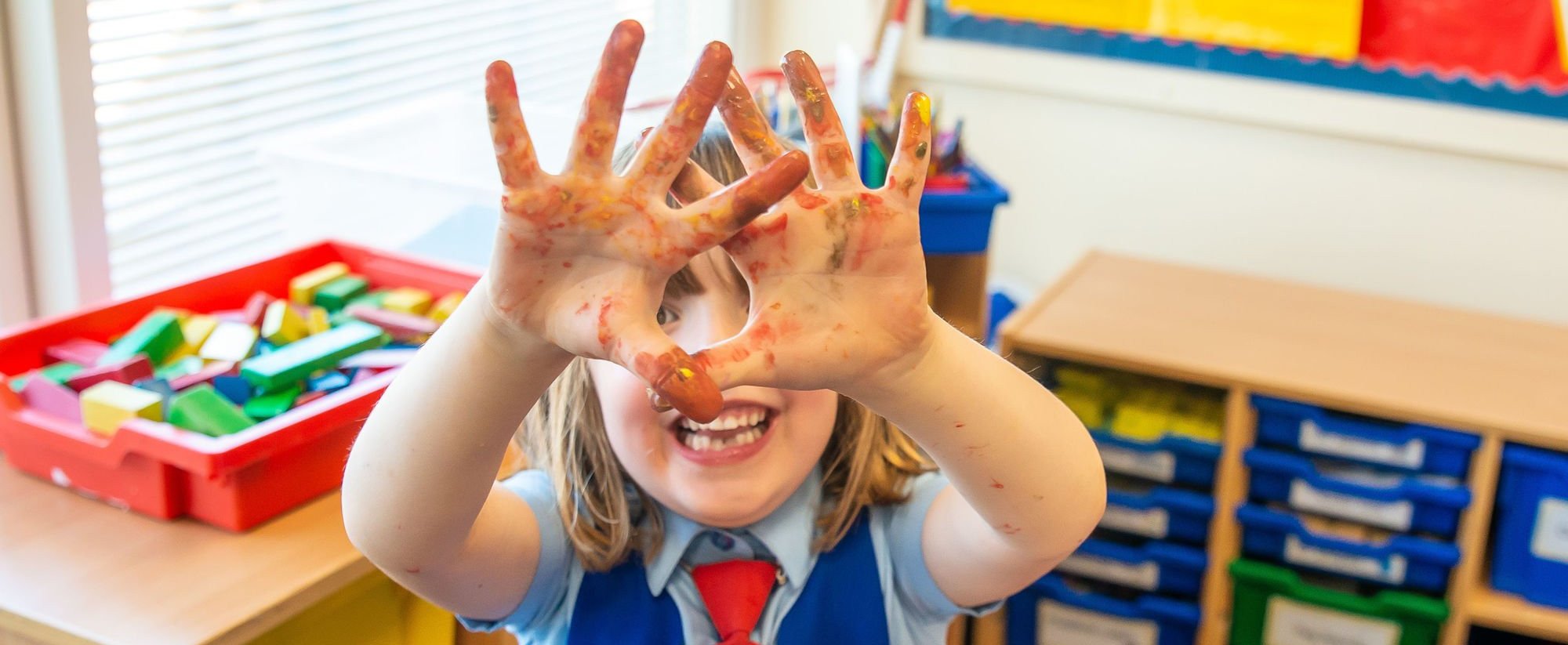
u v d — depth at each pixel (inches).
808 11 97.9
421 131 69.4
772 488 32.1
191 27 61.7
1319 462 63.9
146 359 47.1
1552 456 58.0
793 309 22.8
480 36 81.2
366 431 26.8
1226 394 67.7
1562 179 79.3
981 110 93.1
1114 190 90.7
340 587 40.9
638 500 35.6
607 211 21.3
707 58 21.1
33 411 45.1
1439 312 71.3
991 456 27.1
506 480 36.3
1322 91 83.0
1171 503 65.0
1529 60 77.7
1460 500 59.4
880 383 24.6
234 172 65.5
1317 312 70.4
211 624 36.9
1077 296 71.1
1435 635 62.1
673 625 34.9
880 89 77.5
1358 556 62.3
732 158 33.5
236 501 42.1
